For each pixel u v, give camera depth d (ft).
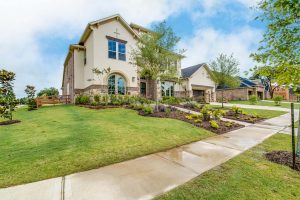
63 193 8.55
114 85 51.98
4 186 9.14
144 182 9.66
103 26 50.08
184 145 17.20
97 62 48.14
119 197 8.23
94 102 42.75
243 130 24.77
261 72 13.10
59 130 21.20
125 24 54.08
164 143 17.37
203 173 10.78
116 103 44.55
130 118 29.63
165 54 38.27
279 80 12.03
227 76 62.59
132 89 55.36
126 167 11.71
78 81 55.16
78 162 12.21
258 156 13.83
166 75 39.11
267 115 39.83
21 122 27.50
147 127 23.31
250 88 105.09
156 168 11.59
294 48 11.68
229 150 15.55
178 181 9.77
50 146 15.33
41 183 9.49
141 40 40.32
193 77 77.41
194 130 23.18
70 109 41.32
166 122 27.07
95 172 10.89
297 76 10.94
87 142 16.53
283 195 8.43
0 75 27.86
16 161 12.14
